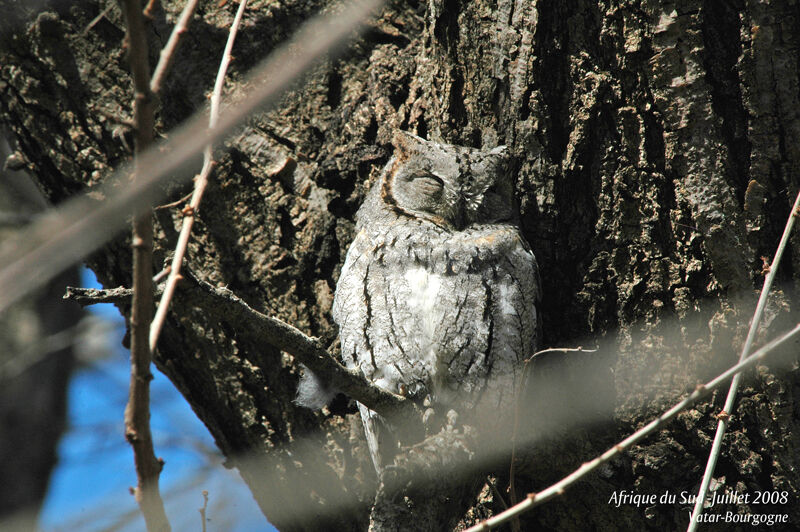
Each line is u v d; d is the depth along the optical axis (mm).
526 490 6223
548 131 6207
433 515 5242
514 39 6238
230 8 6852
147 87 3119
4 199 12984
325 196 6773
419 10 7051
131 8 3068
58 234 2225
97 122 6773
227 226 6730
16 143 7168
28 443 13227
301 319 6680
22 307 13508
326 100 6938
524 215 6371
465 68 6512
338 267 6742
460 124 6613
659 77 5805
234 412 6934
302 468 6777
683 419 5797
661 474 5852
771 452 5711
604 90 6008
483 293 6582
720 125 5758
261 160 6746
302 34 6742
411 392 6652
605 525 6035
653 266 5941
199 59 6797
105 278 7094
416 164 6871
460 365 6582
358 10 2941
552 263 6406
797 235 5625
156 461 3482
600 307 6125
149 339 3451
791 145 5656
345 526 6793
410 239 6750
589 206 6160
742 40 5723
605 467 5926
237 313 4793
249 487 7227
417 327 6633
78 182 6875
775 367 5613
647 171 5945
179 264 4215
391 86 6875
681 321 5844
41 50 6855
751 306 5695
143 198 2572
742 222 5719
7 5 6852
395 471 5250
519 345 6512
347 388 5453
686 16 5758
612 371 6023
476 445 5785
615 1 5914
